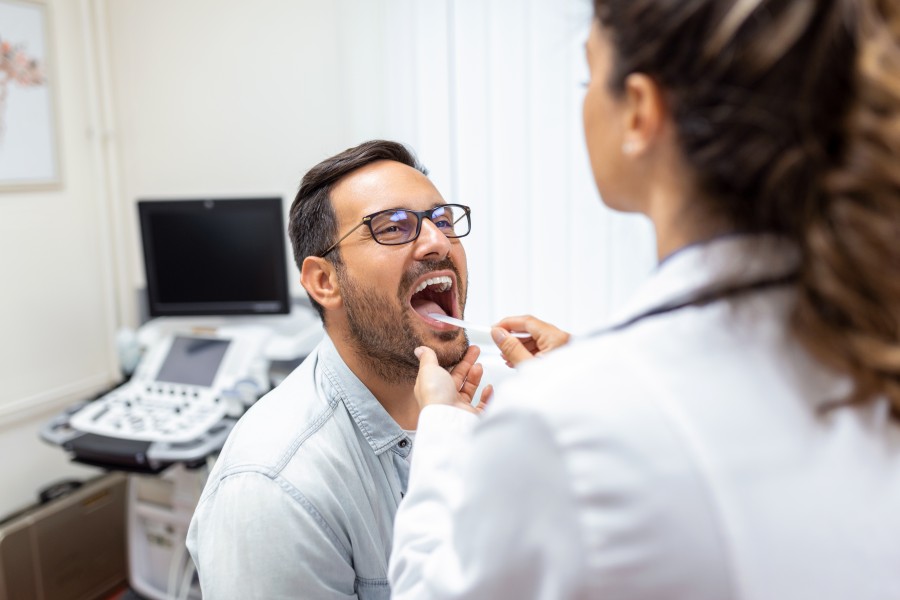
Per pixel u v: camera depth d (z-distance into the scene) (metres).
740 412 0.45
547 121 2.00
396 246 0.98
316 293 1.04
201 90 2.53
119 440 1.80
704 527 0.42
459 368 1.04
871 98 0.40
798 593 0.43
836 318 0.44
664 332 0.48
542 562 0.46
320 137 2.40
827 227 0.42
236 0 2.42
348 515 0.96
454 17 2.05
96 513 2.26
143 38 2.57
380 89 2.18
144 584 2.12
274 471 0.93
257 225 2.16
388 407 1.08
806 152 0.42
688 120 0.45
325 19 2.31
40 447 2.44
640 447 0.44
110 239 2.63
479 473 0.50
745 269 0.47
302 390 1.05
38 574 2.08
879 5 0.41
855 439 0.46
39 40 2.32
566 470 0.44
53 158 2.40
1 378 2.29
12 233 2.29
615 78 0.49
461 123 2.10
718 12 0.43
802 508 0.44
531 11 1.96
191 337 2.13
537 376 0.49
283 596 0.89
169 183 2.63
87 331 2.58
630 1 0.47
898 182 0.40
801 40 0.42
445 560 0.53
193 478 1.97
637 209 0.55
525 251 2.09
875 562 0.45
